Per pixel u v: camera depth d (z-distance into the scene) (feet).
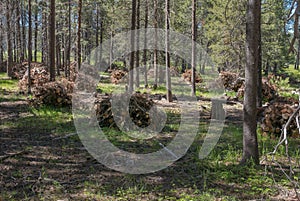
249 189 12.77
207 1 73.15
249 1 15.02
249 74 15.30
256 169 14.96
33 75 45.42
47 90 32.19
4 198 11.75
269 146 19.76
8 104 33.55
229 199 11.71
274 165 15.85
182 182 13.71
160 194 12.39
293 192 12.23
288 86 63.82
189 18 71.82
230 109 36.99
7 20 61.41
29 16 40.09
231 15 35.78
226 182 13.55
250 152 15.61
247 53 15.35
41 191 12.51
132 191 12.64
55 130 23.21
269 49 66.33
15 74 61.82
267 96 41.88
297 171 14.96
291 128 22.29
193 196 12.10
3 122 25.36
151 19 57.36
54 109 31.14
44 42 86.63
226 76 54.60
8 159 16.49
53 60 37.99
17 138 20.92
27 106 32.55
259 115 26.68
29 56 40.78
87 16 79.56
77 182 13.58
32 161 16.34
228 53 61.52
